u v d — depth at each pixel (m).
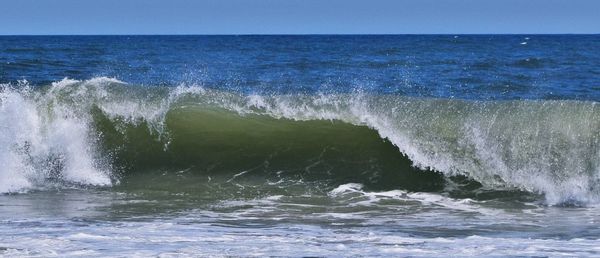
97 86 43.84
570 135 37.72
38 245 22.14
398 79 89.56
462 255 21.50
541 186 36.78
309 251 21.97
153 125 42.56
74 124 41.25
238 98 45.16
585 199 35.12
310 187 37.38
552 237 25.92
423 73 99.19
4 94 41.03
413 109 41.41
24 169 38.38
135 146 41.44
